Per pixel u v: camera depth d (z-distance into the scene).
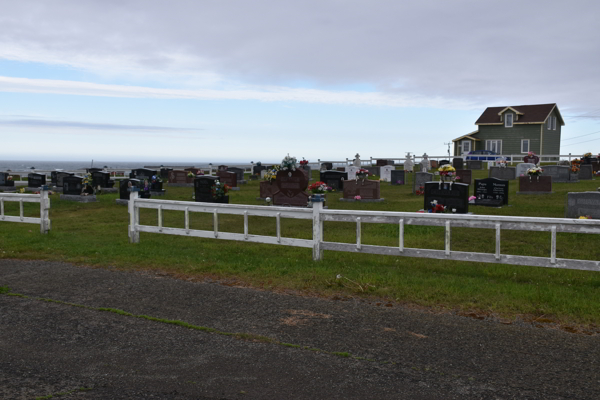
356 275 8.12
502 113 53.47
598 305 6.33
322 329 5.64
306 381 4.30
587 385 4.20
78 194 22.02
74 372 4.50
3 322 5.88
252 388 4.18
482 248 10.98
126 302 6.73
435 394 4.04
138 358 4.82
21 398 3.96
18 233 13.28
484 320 5.95
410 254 8.42
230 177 26.88
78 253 10.30
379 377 4.38
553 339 5.29
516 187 24.08
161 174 36.06
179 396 4.03
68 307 6.49
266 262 9.28
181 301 6.79
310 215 9.27
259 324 5.82
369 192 20.02
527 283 7.82
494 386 4.19
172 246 11.39
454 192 15.68
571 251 10.41
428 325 5.77
